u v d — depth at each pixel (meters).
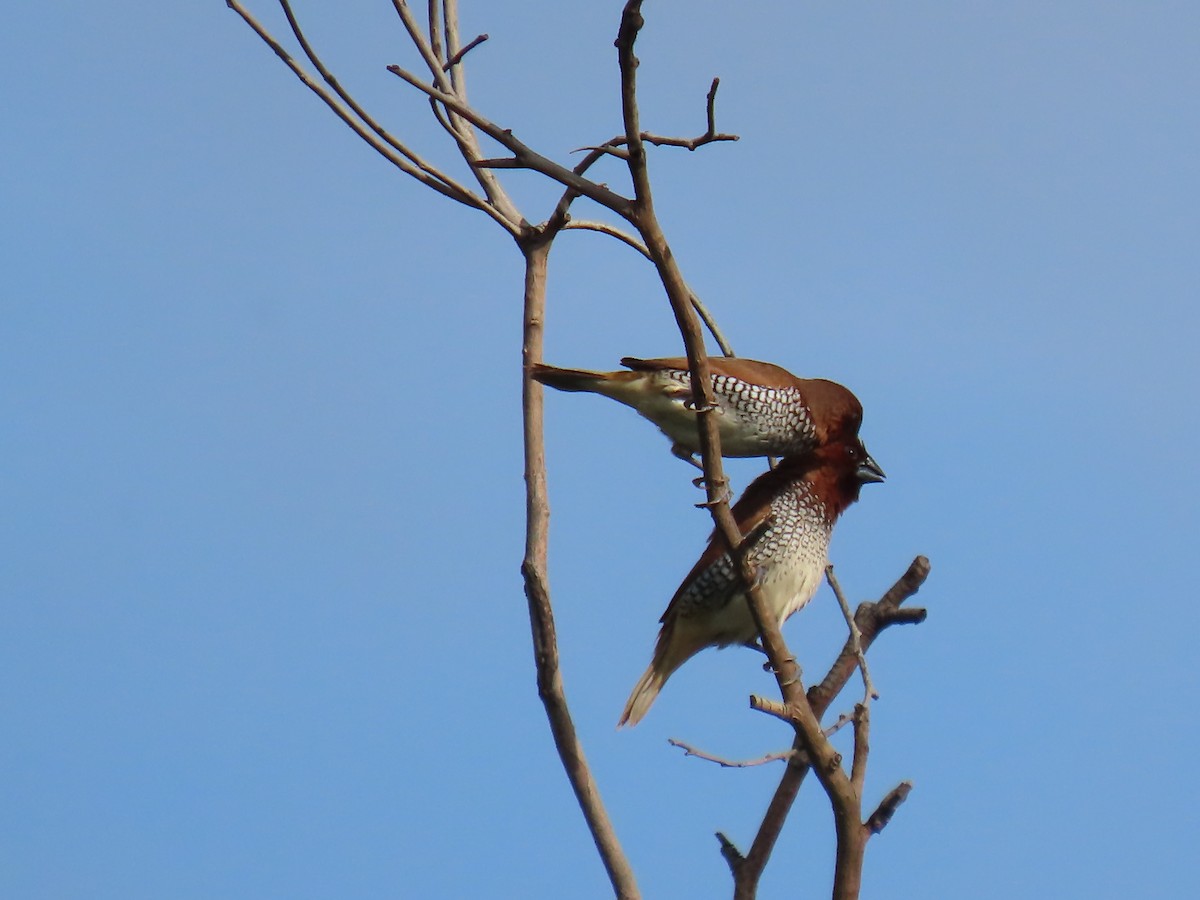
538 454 9.66
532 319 10.12
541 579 9.09
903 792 8.10
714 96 7.66
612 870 8.64
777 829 8.80
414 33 10.56
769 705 7.94
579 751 8.88
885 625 9.75
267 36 10.13
